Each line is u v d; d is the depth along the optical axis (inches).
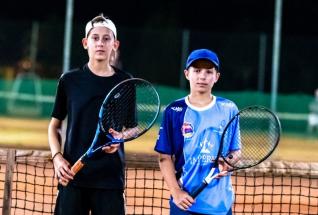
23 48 1131.3
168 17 1578.5
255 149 299.9
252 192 459.5
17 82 1117.1
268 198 451.2
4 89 1118.4
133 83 258.8
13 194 424.5
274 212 421.4
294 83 1160.2
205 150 248.4
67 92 261.3
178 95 1018.7
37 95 1107.9
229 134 250.4
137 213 409.7
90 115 257.8
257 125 526.9
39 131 916.0
